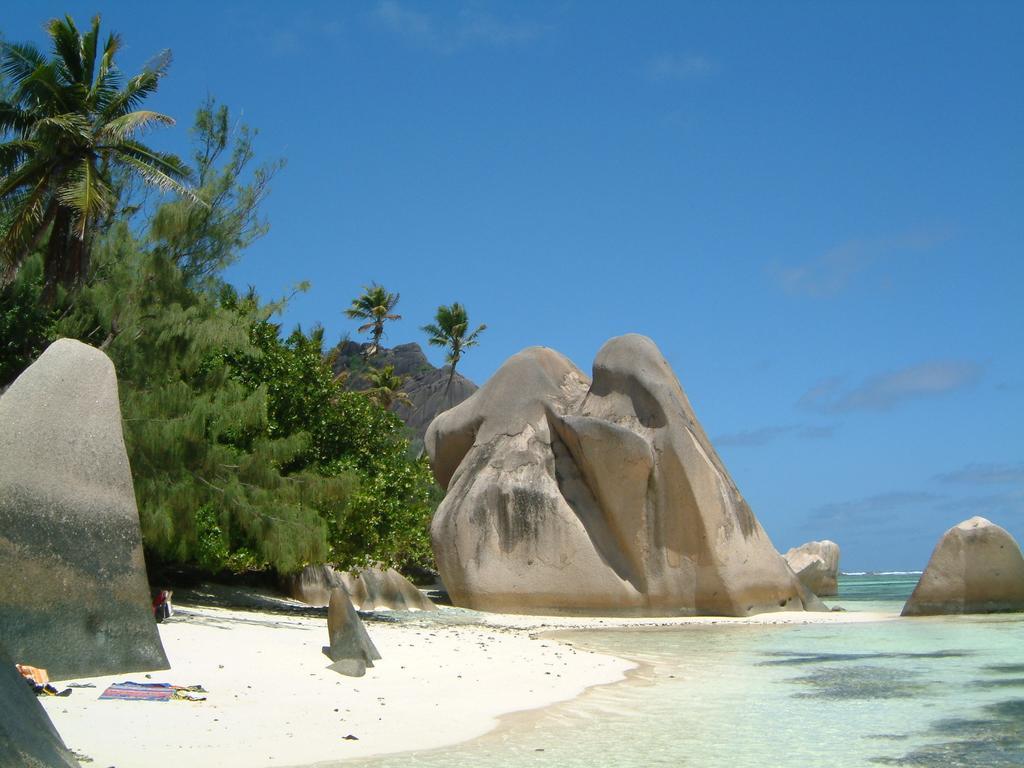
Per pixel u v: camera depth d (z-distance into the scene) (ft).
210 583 90.38
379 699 38.34
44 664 36.96
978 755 29.63
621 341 100.58
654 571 90.84
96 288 62.95
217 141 72.23
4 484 37.47
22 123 68.85
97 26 71.15
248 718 33.32
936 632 70.85
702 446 97.09
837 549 162.20
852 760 28.91
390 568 98.94
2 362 62.44
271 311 71.31
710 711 37.60
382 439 93.71
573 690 42.88
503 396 104.32
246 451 74.95
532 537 93.56
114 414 41.01
